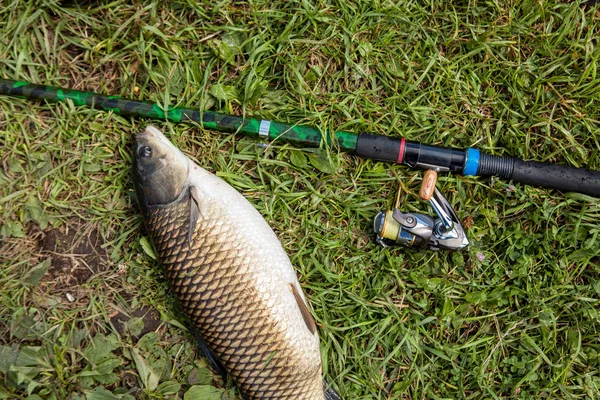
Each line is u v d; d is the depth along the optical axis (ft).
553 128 2.86
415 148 2.72
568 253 2.85
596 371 2.83
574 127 2.84
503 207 2.83
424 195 2.63
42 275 2.76
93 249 2.81
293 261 2.83
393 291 2.85
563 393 2.81
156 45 2.78
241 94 2.83
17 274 2.76
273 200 2.82
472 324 2.86
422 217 2.72
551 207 2.83
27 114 2.77
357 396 2.82
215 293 2.51
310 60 2.84
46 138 2.78
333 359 2.82
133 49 2.80
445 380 2.85
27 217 2.78
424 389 2.83
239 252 2.52
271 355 2.53
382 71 2.85
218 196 2.55
